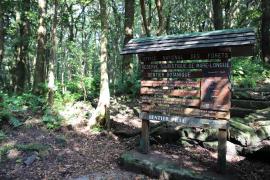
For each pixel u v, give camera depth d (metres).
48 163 7.46
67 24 22.75
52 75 11.59
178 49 6.69
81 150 8.37
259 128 8.00
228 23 22.92
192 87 6.91
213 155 7.73
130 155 7.58
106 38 9.91
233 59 15.13
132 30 15.51
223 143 6.45
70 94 12.93
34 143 8.16
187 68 6.96
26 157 7.51
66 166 7.42
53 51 11.89
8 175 6.79
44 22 13.75
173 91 7.21
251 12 19.48
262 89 10.91
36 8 19.34
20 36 19.66
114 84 14.86
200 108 6.77
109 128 9.75
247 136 7.77
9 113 9.53
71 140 8.92
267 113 8.95
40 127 9.55
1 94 10.69
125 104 12.51
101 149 8.53
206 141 8.30
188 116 6.97
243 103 9.95
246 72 13.38
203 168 6.73
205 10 30.09
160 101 7.43
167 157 7.45
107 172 7.19
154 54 7.49
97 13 20.86
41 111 10.79
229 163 7.18
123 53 7.60
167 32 25.78
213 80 6.57
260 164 7.20
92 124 9.81
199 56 6.75
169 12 25.56
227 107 6.38
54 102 11.49
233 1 23.14
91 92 13.92
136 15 28.47
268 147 7.23
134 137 9.16
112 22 24.41
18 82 20.56
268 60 15.89
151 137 8.58
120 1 25.08
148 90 7.62
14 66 22.34
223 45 6.09
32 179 6.73
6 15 20.67
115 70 23.69
